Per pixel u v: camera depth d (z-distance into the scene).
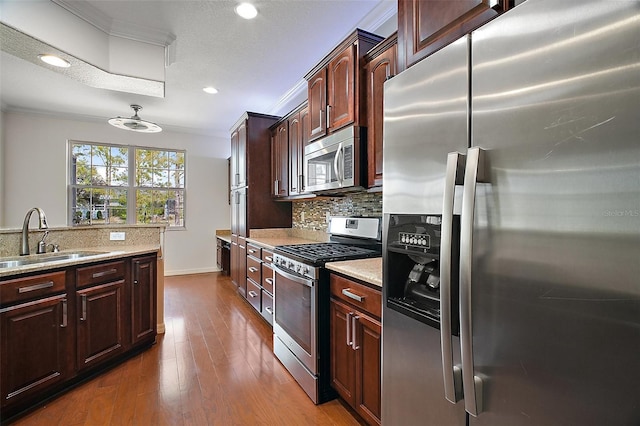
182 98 4.21
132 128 4.09
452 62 0.99
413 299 1.25
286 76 3.51
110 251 2.63
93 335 2.26
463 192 0.88
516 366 0.80
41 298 1.96
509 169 0.82
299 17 2.45
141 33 2.57
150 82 2.69
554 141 0.72
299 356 2.15
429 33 1.25
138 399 2.00
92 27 2.36
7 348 1.80
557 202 0.72
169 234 5.69
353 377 1.73
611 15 0.64
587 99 0.67
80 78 2.62
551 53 0.73
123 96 4.13
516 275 0.79
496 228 0.84
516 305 0.79
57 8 2.14
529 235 0.77
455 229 0.95
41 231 2.53
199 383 2.18
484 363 0.87
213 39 2.74
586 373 0.67
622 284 0.62
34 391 1.91
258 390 2.10
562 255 0.71
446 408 1.03
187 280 5.29
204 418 1.82
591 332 0.67
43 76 3.52
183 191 5.83
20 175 4.63
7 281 1.80
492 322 0.85
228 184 6.11
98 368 2.33
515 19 0.81
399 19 1.42
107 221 5.26
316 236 3.60
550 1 0.74
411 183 1.16
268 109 4.61
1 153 4.45
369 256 2.20
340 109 2.32
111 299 2.41
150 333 2.78
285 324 2.40
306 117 3.13
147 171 5.56
